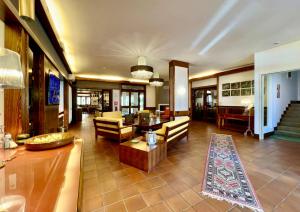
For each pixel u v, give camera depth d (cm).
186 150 395
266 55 477
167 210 179
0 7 173
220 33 360
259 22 311
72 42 407
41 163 129
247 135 569
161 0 245
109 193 212
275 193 211
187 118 478
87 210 179
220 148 411
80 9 266
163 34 363
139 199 199
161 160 323
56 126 420
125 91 1094
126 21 306
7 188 92
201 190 219
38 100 319
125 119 521
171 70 584
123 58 550
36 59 317
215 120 886
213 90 906
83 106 1812
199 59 569
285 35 372
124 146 312
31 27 237
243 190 218
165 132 344
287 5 256
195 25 322
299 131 556
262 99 509
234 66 679
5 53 133
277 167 293
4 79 131
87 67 694
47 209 74
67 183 99
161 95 1195
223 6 261
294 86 736
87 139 509
